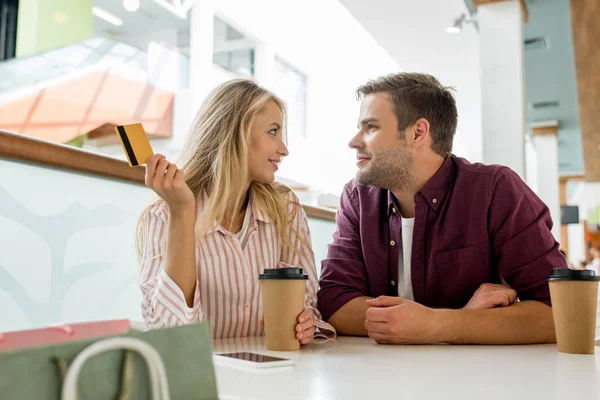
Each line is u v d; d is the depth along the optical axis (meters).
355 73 9.96
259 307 1.39
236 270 1.36
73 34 8.41
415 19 4.98
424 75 1.53
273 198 1.47
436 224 1.46
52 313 1.32
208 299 1.34
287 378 0.67
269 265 1.42
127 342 0.38
